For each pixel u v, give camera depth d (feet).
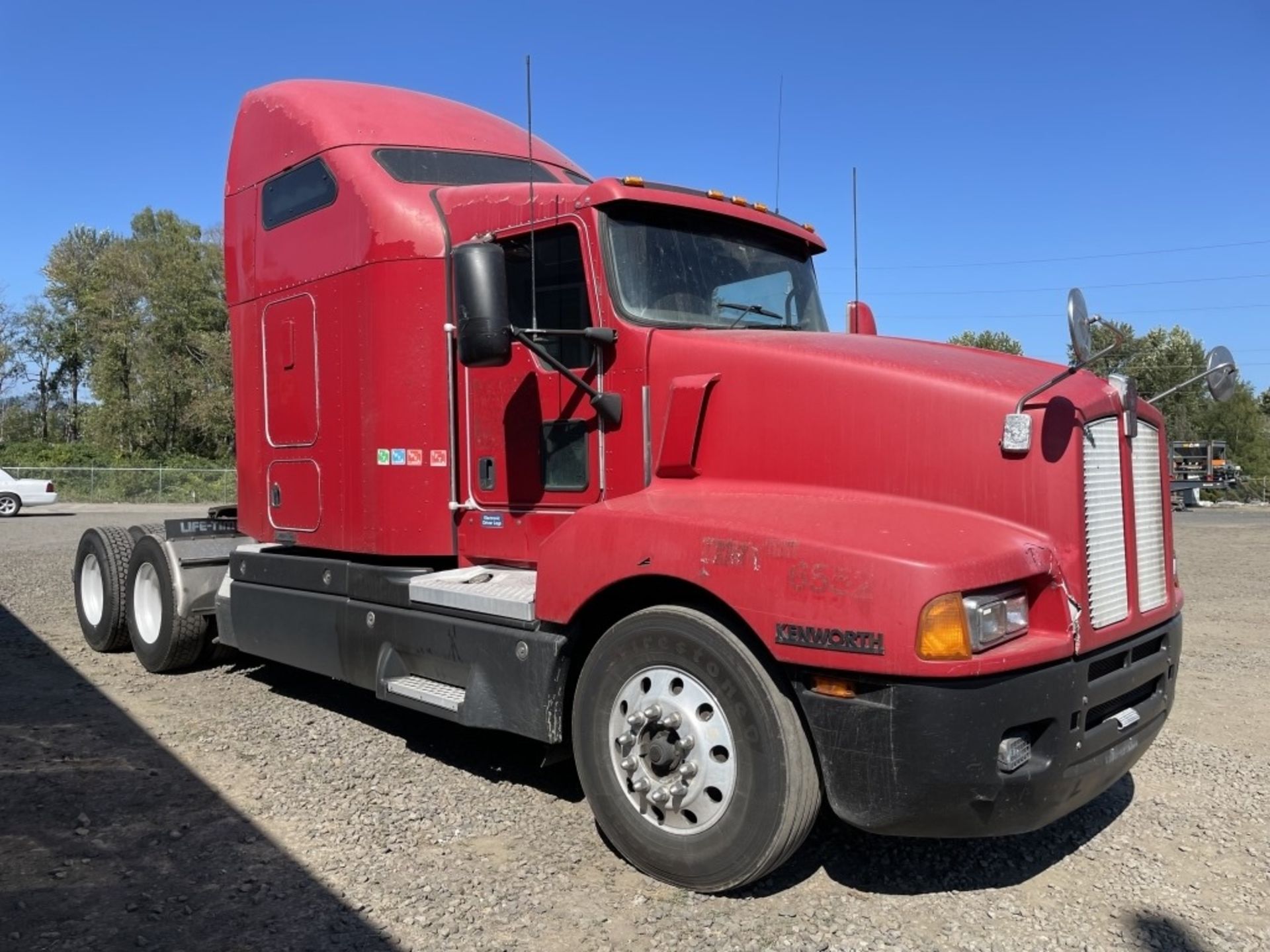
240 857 12.51
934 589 9.71
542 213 14.74
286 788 15.12
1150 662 12.26
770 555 10.66
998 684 9.91
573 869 12.28
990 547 10.34
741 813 10.90
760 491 12.31
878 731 10.00
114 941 10.37
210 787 15.10
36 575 40.27
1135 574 12.02
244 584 20.34
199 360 161.38
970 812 10.07
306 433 18.51
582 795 14.98
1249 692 21.83
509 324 13.03
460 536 16.31
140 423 157.79
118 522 77.77
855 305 18.94
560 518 14.66
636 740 11.91
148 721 18.89
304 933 10.58
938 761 9.80
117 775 15.64
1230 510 109.50
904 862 12.57
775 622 10.50
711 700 11.26
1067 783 10.58
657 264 14.35
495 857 12.60
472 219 15.94
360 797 14.78
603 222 13.99
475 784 15.43
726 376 12.82
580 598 12.46
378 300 16.48
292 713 19.63
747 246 15.81
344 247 17.30
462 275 12.91
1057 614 10.61
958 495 11.26
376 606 16.48
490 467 15.71
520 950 10.25
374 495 16.70
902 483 11.55
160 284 156.15
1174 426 154.10
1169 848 13.15
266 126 19.74
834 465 11.96
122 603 24.22
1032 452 10.90
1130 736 11.76
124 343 155.74
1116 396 12.04
